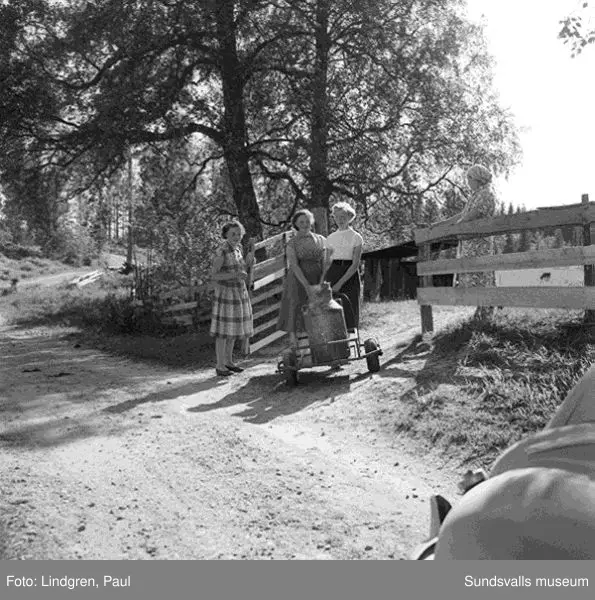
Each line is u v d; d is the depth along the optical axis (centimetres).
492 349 774
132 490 534
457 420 631
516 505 133
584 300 712
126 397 940
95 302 3228
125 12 2494
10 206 3219
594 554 121
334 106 2573
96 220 3434
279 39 2677
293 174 2927
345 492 516
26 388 1043
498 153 2827
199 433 709
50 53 2703
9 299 4450
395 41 2694
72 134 2738
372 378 857
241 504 496
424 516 463
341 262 980
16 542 431
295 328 933
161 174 3075
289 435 692
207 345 1434
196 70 2945
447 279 2216
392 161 2831
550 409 595
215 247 2495
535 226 782
